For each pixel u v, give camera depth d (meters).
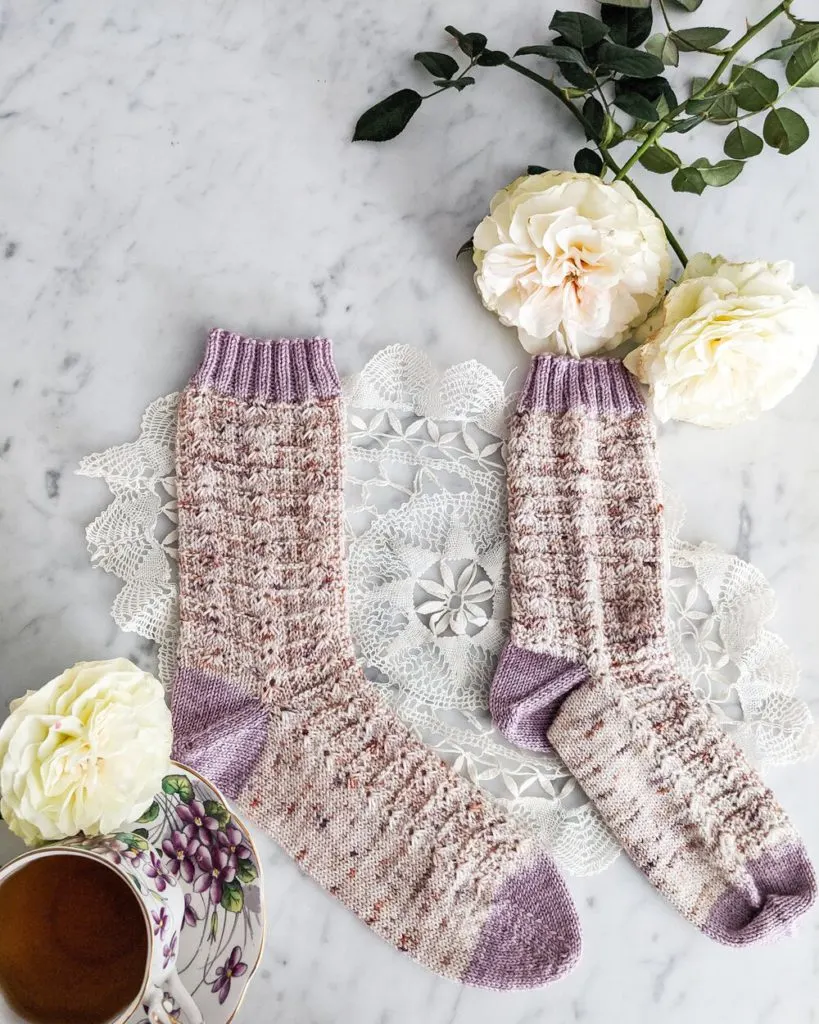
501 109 1.18
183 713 1.04
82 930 0.88
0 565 1.11
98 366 1.14
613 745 1.04
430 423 1.13
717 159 1.19
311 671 1.05
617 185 1.09
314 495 1.06
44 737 0.87
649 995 1.05
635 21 1.13
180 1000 0.89
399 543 1.11
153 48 1.18
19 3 1.17
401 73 1.19
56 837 0.87
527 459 1.08
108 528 1.09
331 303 1.16
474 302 1.16
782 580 1.13
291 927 1.05
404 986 1.05
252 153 1.17
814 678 1.11
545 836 1.05
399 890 1.01
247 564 1.06
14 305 1.14
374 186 1.17
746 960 1.06
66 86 1.17
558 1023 1.04
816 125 1.19
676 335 1.00
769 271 1.02
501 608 1.10
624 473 1.08
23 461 1.12
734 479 1.14
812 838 1.08
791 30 1.20
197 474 1.07
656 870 1.03
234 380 1.08
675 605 1.10
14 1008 0.84
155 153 1.16
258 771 1.04
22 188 1.16
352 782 1.02
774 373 1.02
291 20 1.19
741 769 1.03
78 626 1.10
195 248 1.16
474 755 1.07
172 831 0.94
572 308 1.04
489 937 0.99
